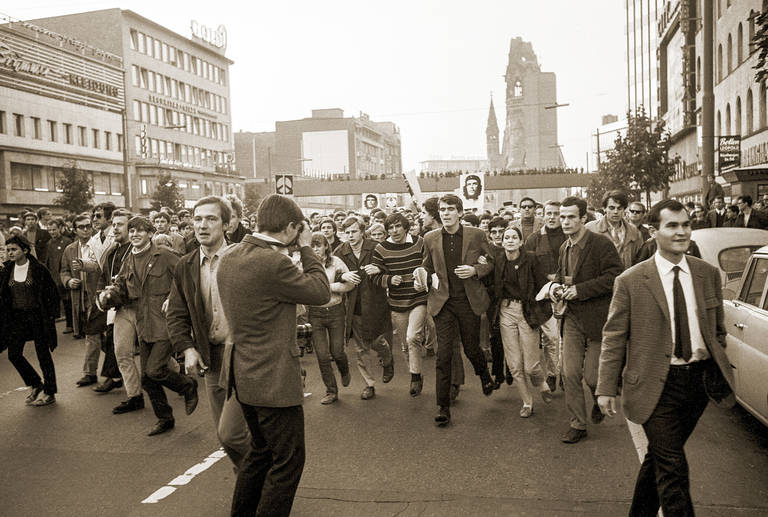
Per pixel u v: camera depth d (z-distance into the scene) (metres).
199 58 85.19
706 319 4.13
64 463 6.13
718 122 37.94
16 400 8.60
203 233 5.07
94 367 9.45
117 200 62.84
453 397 7.84
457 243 7.02
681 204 4.12
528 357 7.25
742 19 32.03
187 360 5.03
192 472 5.83
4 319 8.19
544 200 195.50
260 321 4.12
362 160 147.88
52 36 54.16
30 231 15.98
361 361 8.30
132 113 70.06
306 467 5.82
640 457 5.84
